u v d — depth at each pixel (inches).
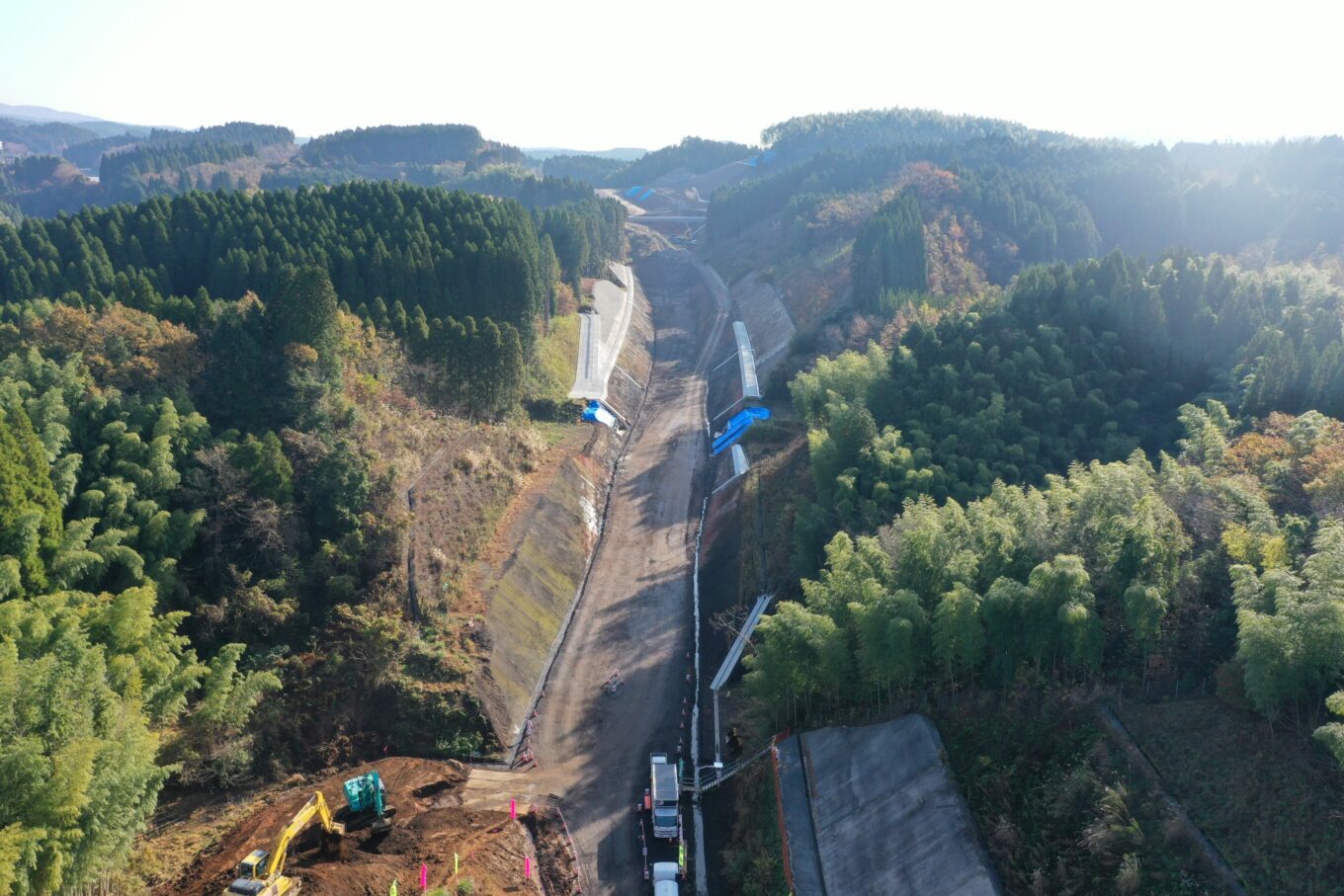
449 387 4480.8
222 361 3580.2
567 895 2224.4
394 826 2347.4
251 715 2620.6
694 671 3198.8
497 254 5447.8
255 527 2970.0
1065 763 1971.0
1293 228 6441.9
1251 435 2920.8
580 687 3085.6
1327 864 1573.6
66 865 1854.1
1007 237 7224.4
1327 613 1734.7
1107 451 3499.0
